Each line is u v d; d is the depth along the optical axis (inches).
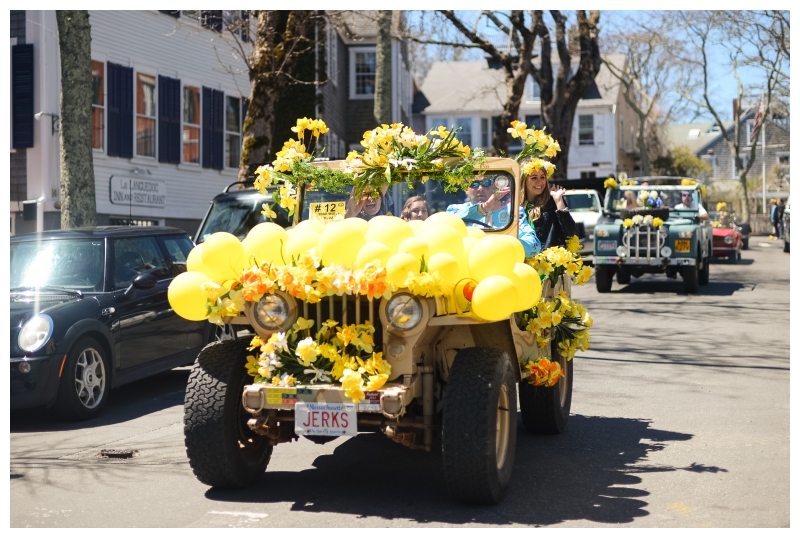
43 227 725.3
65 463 238.1
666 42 1633.9
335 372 183.3
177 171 900.6
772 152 3070.9
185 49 904.9
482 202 219.8
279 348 187.3
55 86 727.1
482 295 177.3
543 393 253.4
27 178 729.0
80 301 300.7
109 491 210.2
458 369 190.1
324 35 1125.7
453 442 183.8
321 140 1181.7
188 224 921.5
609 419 283.6
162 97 872.3
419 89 2043.6
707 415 287.1
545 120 1120.8
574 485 209.3
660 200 721.6
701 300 644.1
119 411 311.1
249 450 209.5
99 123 791.1
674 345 440.8
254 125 614.9
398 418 184.2
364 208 227.9
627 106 2299.5
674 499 198.1
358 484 212.4
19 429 283.9
